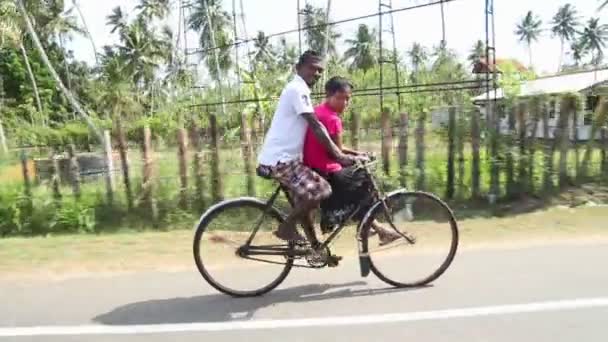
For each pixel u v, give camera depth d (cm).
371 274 495
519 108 836
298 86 430
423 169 836
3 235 802
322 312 411
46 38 4319
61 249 646
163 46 4762
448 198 828
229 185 844
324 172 453
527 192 820
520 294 430
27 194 827
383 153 835
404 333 368
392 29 2283
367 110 1934
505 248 572
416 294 441
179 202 835
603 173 848
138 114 4241
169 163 848
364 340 360
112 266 562
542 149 832
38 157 897
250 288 455
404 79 3030
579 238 605
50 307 438
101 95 4388
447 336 361
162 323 400
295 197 439
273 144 438
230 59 3256
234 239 453
